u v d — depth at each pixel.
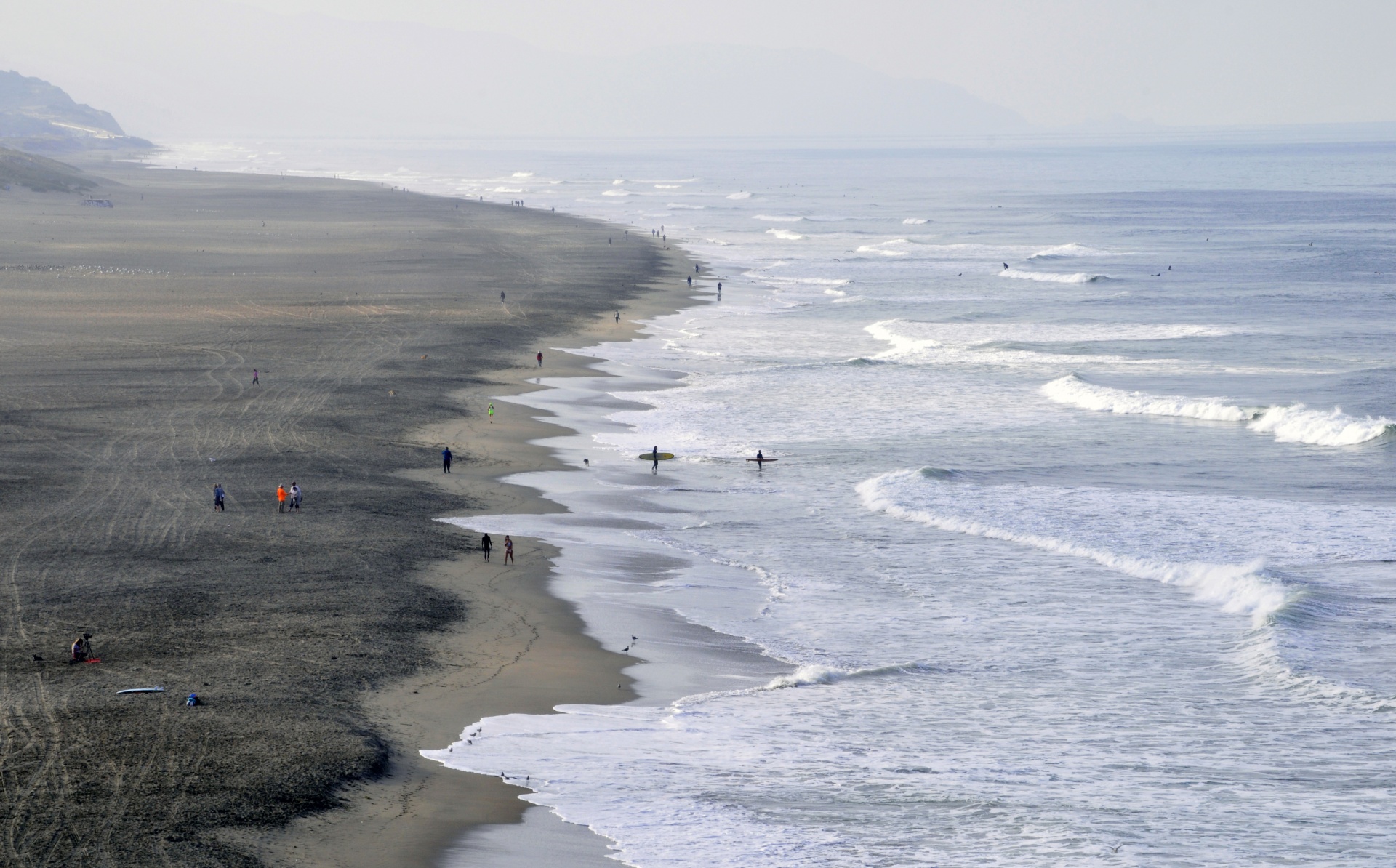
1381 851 43.50
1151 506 93.81
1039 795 48.56
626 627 68.31
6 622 64.06
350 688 56.53
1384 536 85.12
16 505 86.94
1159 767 51.50
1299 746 53.84
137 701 53.78
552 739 52.72
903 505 94.06
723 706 57.94
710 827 44.81
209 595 69.19
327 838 42.44
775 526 89.50
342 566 75.56
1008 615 71.81
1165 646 66.81
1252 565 77.38
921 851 43.34
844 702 58.84
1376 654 64.31
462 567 77.00
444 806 45.47
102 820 42.72
